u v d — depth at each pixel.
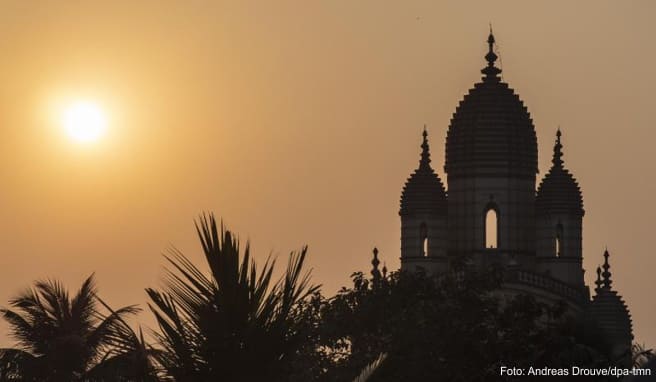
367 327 194.00
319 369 170.38
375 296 197.50
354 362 176.00
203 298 83.88
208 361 83.44
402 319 190.88
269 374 83.88
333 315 195.38
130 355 85.12
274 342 83.94
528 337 199.12
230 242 84.06
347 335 194.25
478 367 186.88
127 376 89.06
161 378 84.38
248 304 83.75
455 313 193.38
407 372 143.12
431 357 176.75
